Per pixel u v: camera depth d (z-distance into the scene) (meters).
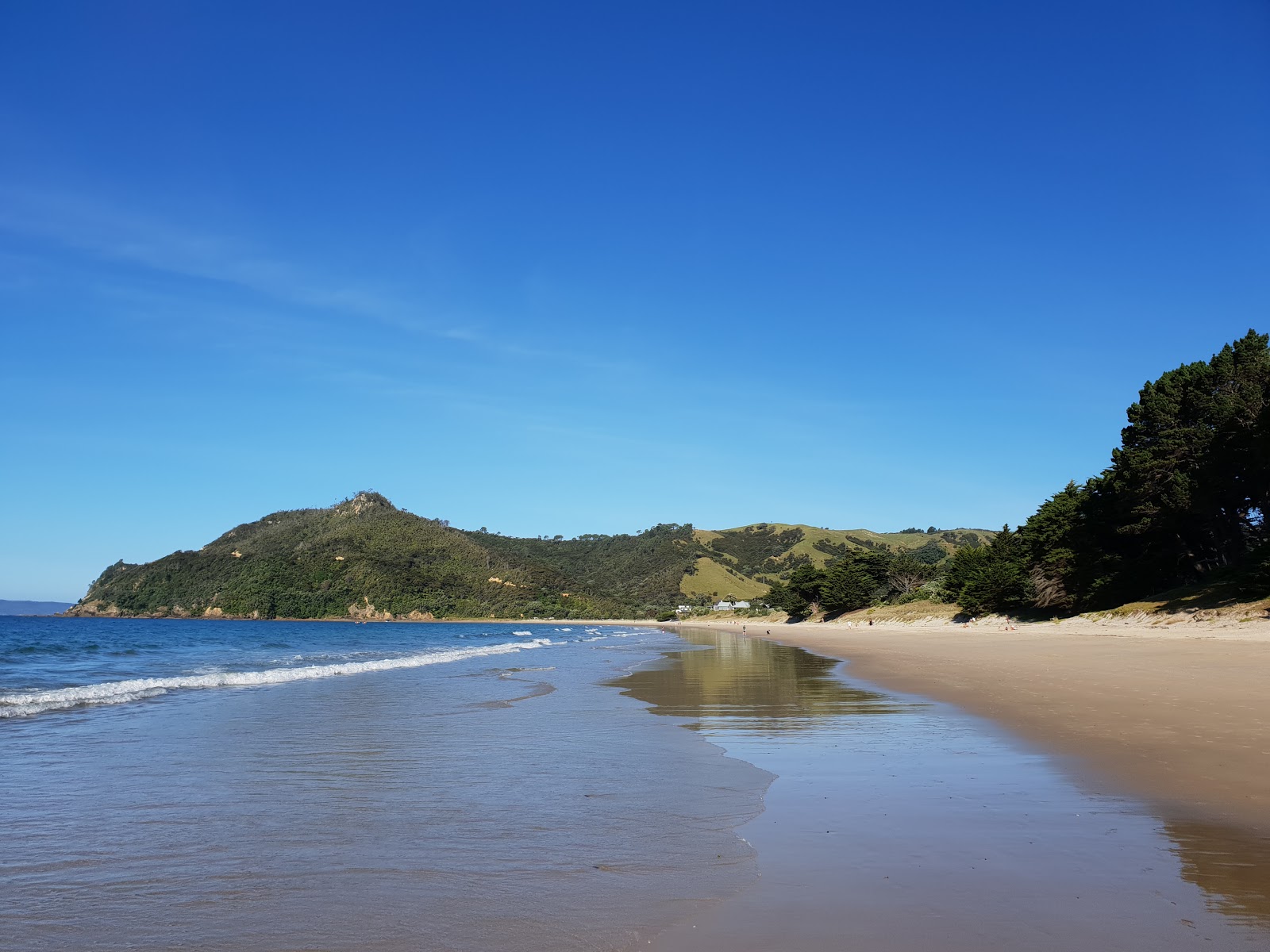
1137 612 40.09
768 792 7.83
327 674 23.62
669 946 4.22
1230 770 8.23
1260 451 36.41
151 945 4.36
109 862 5.80
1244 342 40.94
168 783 8.35
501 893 5.09
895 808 7.11
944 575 82.94
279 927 4.57
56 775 8.72
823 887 5.11
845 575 94.56
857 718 13.09
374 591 158.75
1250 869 5.37
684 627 129.75
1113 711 12.52
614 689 18.88
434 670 25.69
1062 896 4.90
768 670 25.72
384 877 5.44
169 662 29.61
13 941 4.40
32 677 22.09
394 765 9.32
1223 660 20.81
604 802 7.50
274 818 6.98
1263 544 36.88
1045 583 50.53
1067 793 7.54
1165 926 4.43
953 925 4.46
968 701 15.12
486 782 8.40
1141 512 41.97
